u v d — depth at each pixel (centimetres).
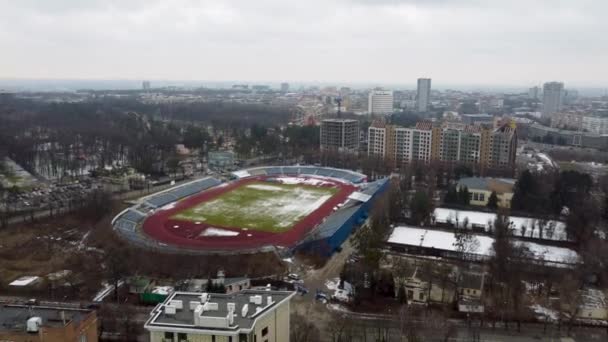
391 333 14275
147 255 19662
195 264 19088
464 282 16512
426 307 15762
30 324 10125
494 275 17400
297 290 17350
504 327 14688
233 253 19825
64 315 10962
